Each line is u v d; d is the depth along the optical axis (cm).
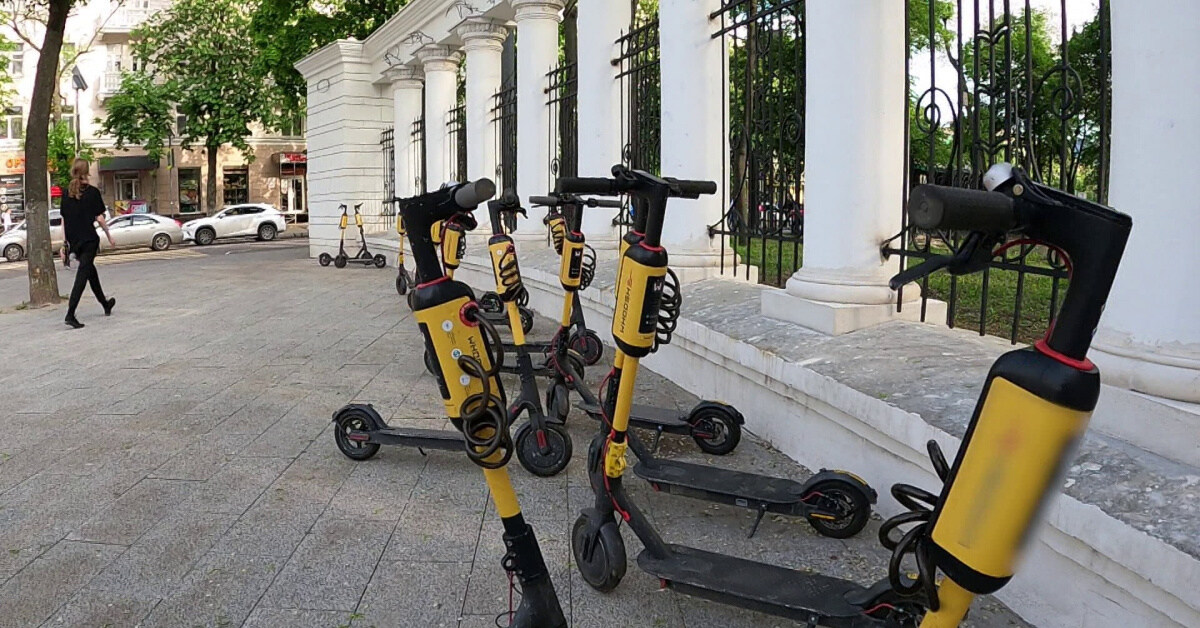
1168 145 248
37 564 329
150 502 394
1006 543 130
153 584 312
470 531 358
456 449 429
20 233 2744
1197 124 242
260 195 4266
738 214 626
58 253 2653
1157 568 208
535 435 424
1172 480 229
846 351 405
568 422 534
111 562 330
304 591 305
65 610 293
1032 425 126
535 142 1084
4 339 877
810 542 341
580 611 290
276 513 379
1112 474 241
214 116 3538
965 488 135
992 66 388
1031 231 130
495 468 233
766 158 563
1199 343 248
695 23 639
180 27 3541
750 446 464
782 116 541
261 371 691
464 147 1477
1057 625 260
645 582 311
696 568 283
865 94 446
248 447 479
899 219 466
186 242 3120
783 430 450
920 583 162
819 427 411
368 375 672
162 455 465
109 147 4084
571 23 1481
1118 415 261
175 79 3622
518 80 1095
